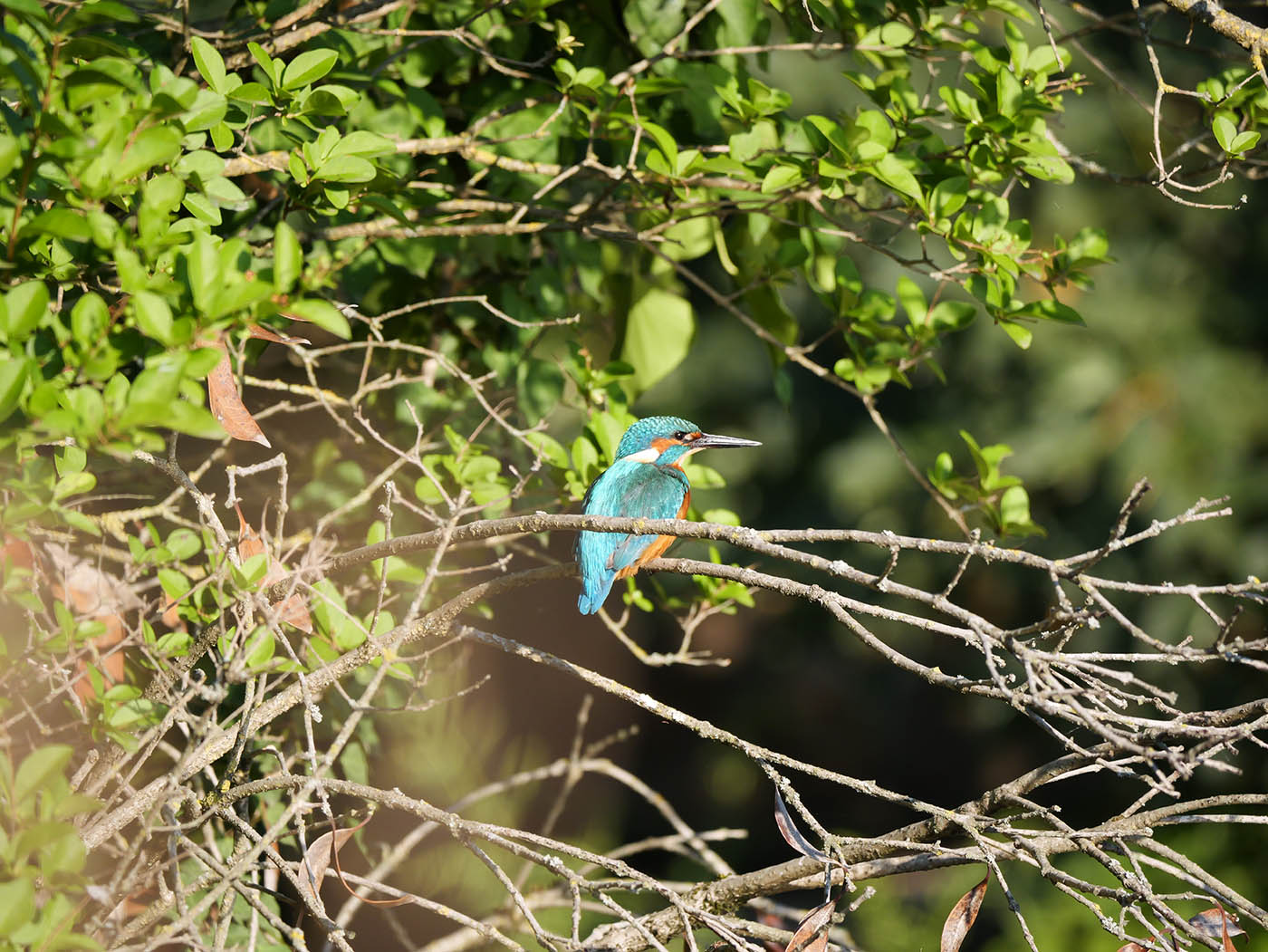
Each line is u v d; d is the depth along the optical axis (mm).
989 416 22812
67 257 6145
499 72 10320
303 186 7348
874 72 11750
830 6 9883
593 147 10734
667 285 11102
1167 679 21312
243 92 6797
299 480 10141
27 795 4848
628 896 22750
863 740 29047
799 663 29297
